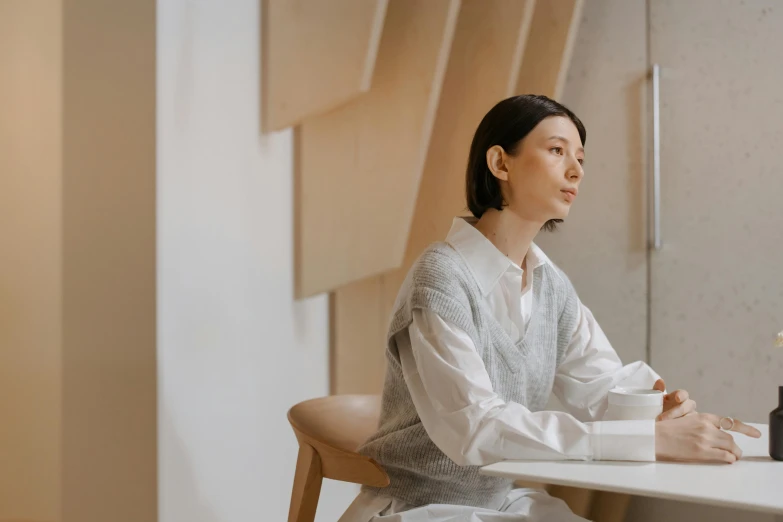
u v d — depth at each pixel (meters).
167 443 2.10
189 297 2.17
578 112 2.76
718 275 2.59
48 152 2.26
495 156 1.59
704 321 2.61
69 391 2.17
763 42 2.51
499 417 1.38
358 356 2.78
